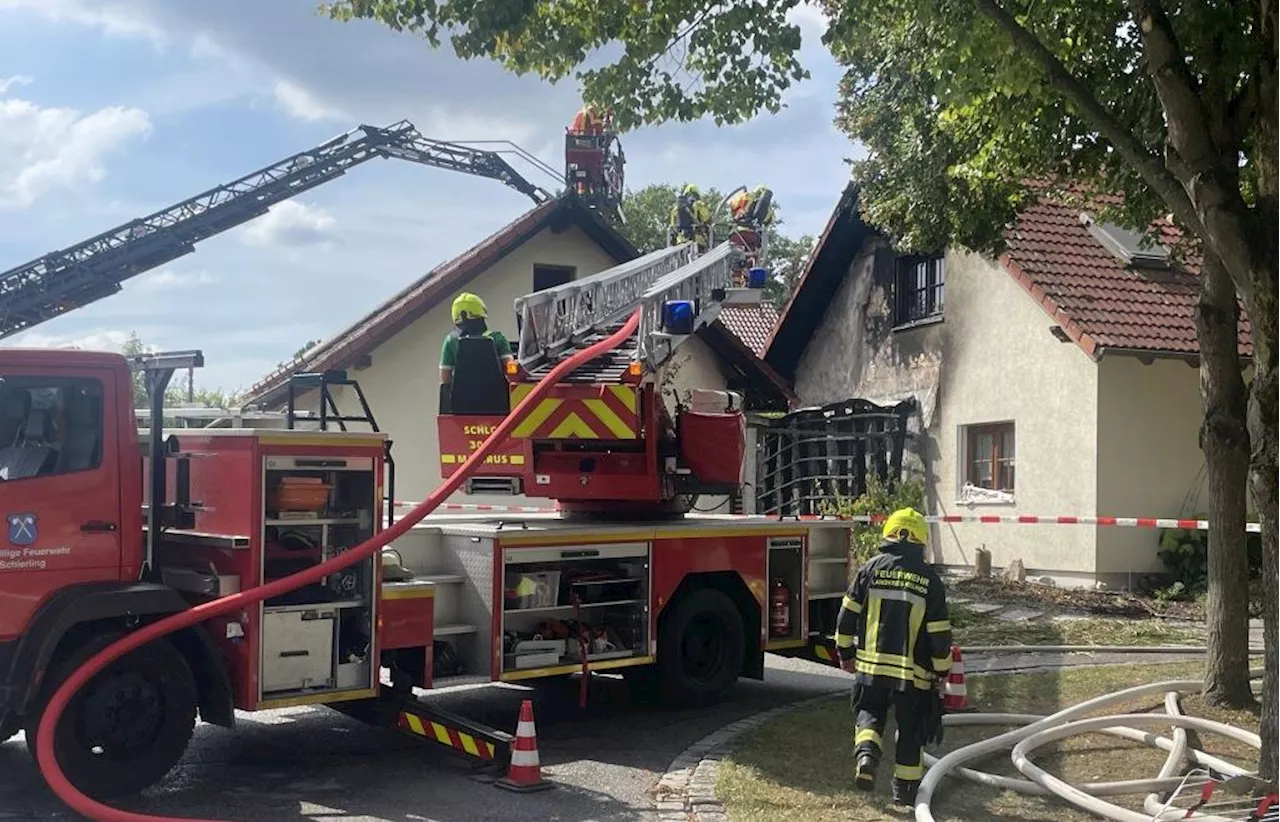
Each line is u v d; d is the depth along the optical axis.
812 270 19.95
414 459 18.38
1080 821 5.71
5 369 5.88
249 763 6.88
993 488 16.14
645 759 7.06
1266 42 5.77
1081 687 8.83
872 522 15.82
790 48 7.50
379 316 19.72
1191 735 7.11
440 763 6.92
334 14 7.40
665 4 7.53
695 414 9.26
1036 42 6.55
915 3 7.01
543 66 7.78
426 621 7.08
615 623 8.30
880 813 5.86
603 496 8.73
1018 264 14.88
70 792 5.49
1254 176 8.39
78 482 6.02
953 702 8.00
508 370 8.53
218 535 6.36
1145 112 8.46
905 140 11.50
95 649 5.83
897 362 18.23
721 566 8.80
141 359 6.66
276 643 6.32
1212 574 7.85
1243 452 7.76
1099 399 14.16
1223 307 7.75
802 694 9.31
